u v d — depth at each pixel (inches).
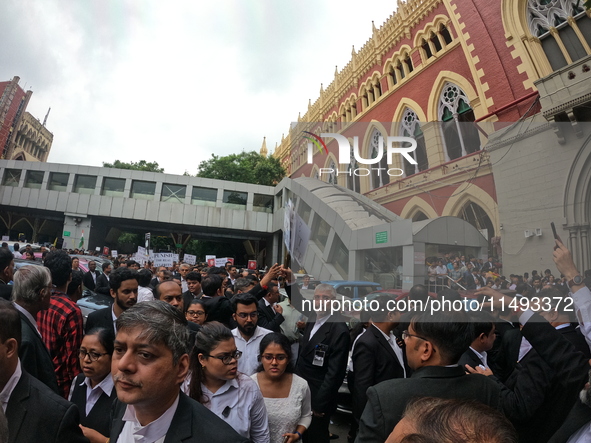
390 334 133.3
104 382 100.0
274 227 1224.2
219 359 95.8
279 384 116.3
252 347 141.4
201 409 62.4
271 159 1504.7
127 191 1194.6
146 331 55.7
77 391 103.8
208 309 175.0
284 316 199.6
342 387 181.3
